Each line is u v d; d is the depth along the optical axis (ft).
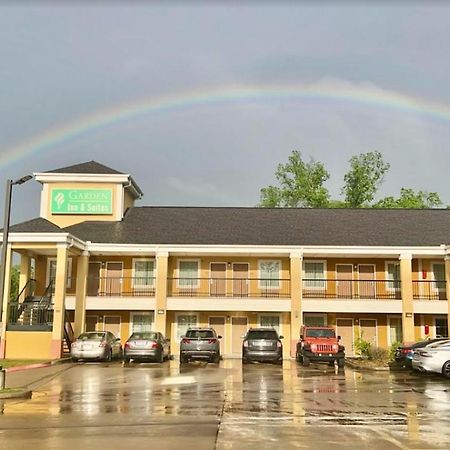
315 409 47.32
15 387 58.49
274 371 82.48
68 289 119.85
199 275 122.42
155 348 93.40
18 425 39.52
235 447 32.37
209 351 93.71
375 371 84.64
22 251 112.98
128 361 96.68
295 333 110.52
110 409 46.85
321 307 112.27
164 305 111.04
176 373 77.82
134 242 113.91
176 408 47.52
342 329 120.67
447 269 112.88
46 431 37.22
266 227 123.65
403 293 111.55
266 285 122.01
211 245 113.29
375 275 122.01
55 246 101.40
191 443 33.42
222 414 44.52
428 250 112.98
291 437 35.40
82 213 127.54
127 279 121.08
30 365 83.92
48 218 127.65
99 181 128.36
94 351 95.09
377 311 112.06
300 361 97.50
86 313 120.06
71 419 41.96
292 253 113.19
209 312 120.78
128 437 35.19
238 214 131.64
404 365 84.69
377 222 128.06
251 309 112.57
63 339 103.60
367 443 33.65
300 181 218.79
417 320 119.34
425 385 66.13
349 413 45.32
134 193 140.56
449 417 43.52
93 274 121.08
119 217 127.34
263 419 42.22
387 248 113.19
